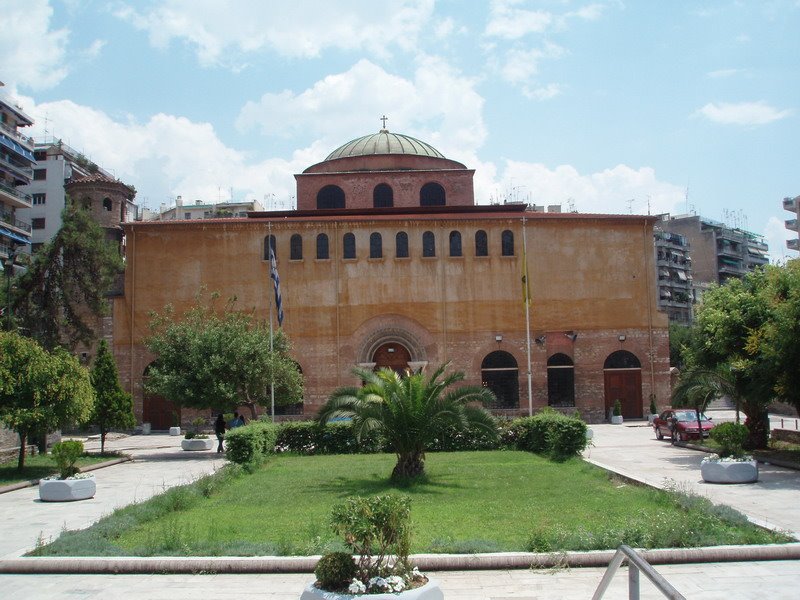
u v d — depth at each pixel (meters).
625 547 6.34
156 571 11.29
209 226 46.69
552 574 10.92
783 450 26.62
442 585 10.38
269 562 11.23
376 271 46.38
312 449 29.52
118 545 12.64
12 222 63.44
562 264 46.88
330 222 46.56
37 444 30.47
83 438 42.12
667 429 33.53
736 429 20.41
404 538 8.70
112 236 57.28
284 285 46.25
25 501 18.98
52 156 78.25
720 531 12.28
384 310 46.12
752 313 25.81
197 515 15.56
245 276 46.41
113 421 30.05
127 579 10.98
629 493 17.61
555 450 25.80
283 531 13.65
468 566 11.16
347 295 46.19
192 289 46.31
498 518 14.73
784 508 15.44
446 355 45.84
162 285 46.38
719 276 110.69
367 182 53.22
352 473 22.61
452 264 46.53
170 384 31.50
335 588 8.29
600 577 10.74
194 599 9.96
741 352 26.16
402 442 21.00
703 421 32.81
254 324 42.97
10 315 39.72
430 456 27.12
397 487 19.36
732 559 11.36
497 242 46.88
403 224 46.81
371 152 56.44
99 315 46.31
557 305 46.56
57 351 26.19
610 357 46.59
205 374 30.95
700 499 14.66
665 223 113.88
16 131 66.19
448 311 46.19
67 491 18.77
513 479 20.55
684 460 25.39
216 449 33.88
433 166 55.34
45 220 77.25
